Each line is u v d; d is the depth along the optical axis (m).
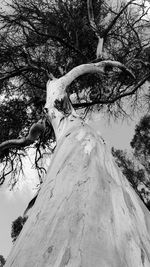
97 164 2.83
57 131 4.66
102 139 3.58
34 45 8.48
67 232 2.01
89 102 9.41
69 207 2.27
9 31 8.31
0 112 9.23
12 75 8.56
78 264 1.71
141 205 2.81
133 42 9.17
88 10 8.54
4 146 7.50
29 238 2.23
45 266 1.82
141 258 1.94
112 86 9.69
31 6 8.23
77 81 9.19
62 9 8.38
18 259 2.06
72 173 2.76
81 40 8.98
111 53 9.05
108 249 1.83
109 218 2.15
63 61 8.67
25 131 9.25
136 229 2.24
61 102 5.24
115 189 2.59
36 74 8.77
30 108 9.32
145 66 9.21
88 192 2.40
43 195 2.75
